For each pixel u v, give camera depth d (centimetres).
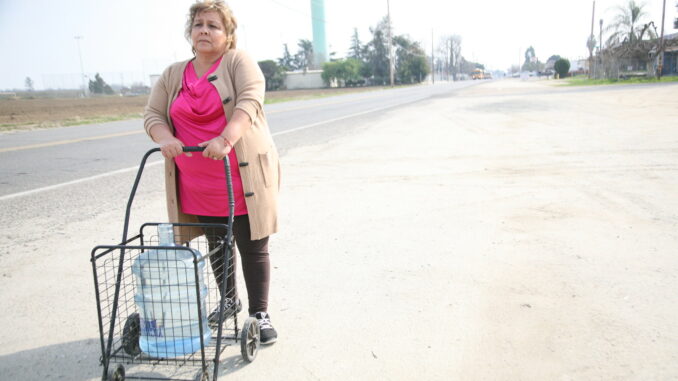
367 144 1061
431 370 262
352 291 359
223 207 277
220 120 268
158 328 252
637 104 1709
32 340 307
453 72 16075
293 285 373
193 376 258
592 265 386
